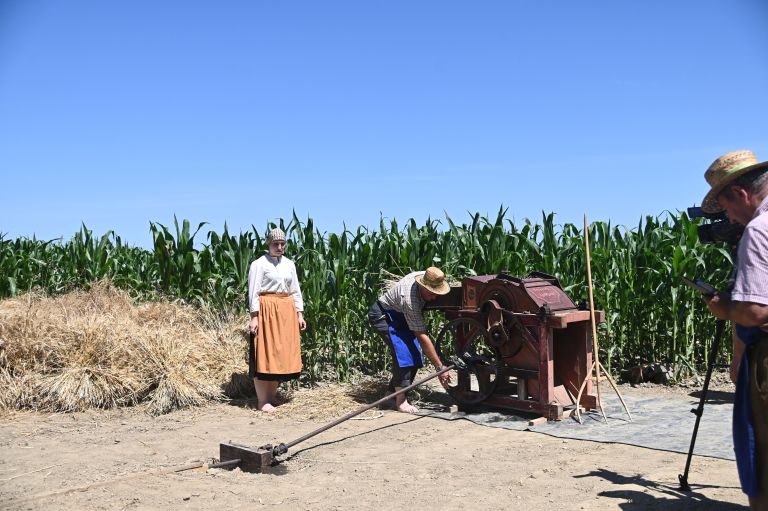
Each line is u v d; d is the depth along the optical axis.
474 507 4.01
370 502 4.17
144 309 8.81
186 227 9.84
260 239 9.77
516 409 6.63
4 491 4.46
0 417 6.74
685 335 8.52
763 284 2.83
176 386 7.26
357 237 9.76
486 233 10.01
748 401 2.99
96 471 4.94
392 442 5.78
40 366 7.30
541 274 6.98
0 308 8.23
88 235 12.04
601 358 9.10
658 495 4.09
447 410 6.99
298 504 4.16
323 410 7.07
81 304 8.81
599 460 4.97
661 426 5.97
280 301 7.12
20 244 14.38
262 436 6.10
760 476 2.96
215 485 4.58
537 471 4.71
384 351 9.41
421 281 6.62
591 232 10.02
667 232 9.42
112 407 7.19
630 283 8.92
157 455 5.44
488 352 8.88
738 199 3.11
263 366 7.02
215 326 8.77
